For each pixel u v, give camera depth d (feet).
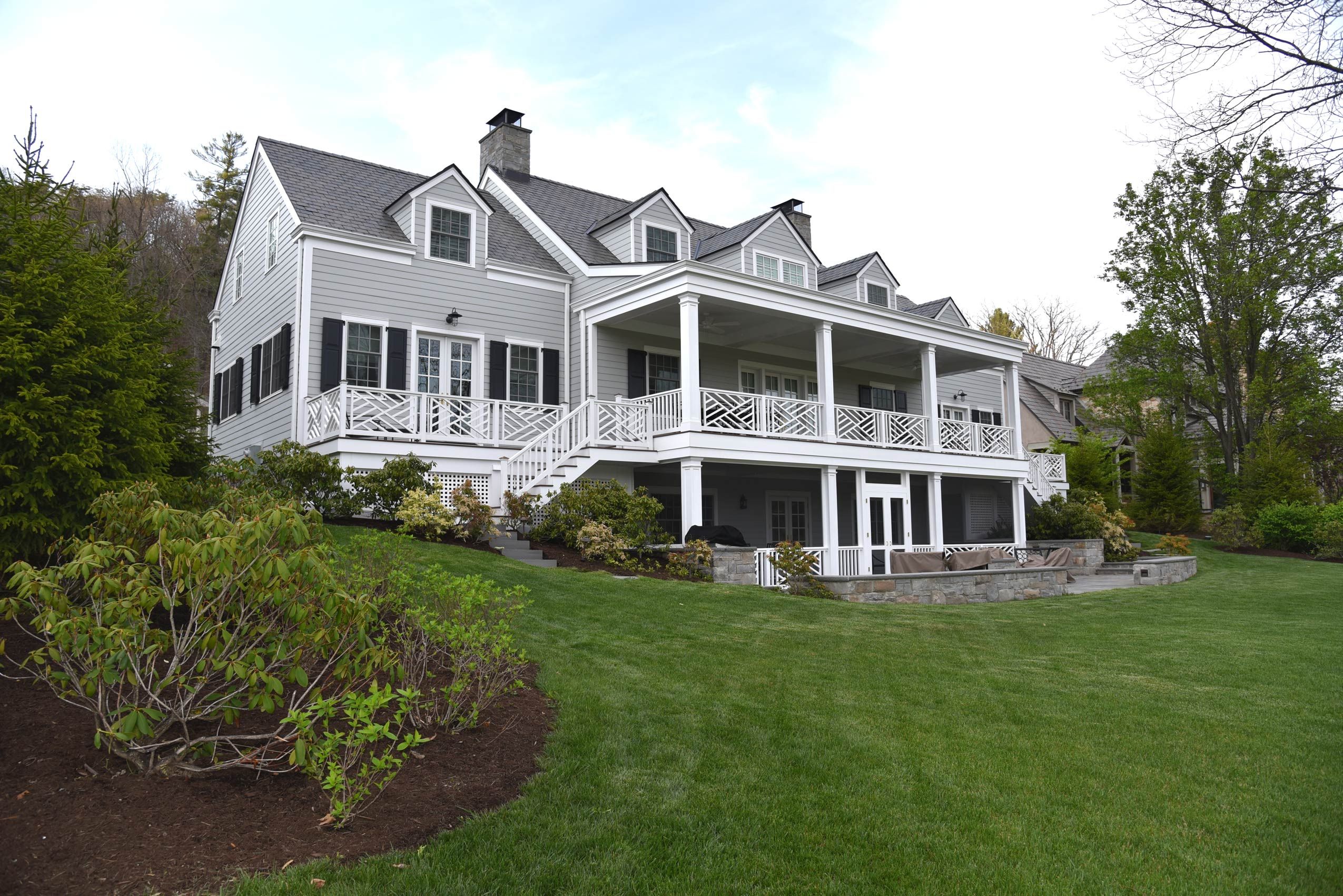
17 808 11.43
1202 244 87.35
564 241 60.80
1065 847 13.67
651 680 21.18
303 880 10.52
